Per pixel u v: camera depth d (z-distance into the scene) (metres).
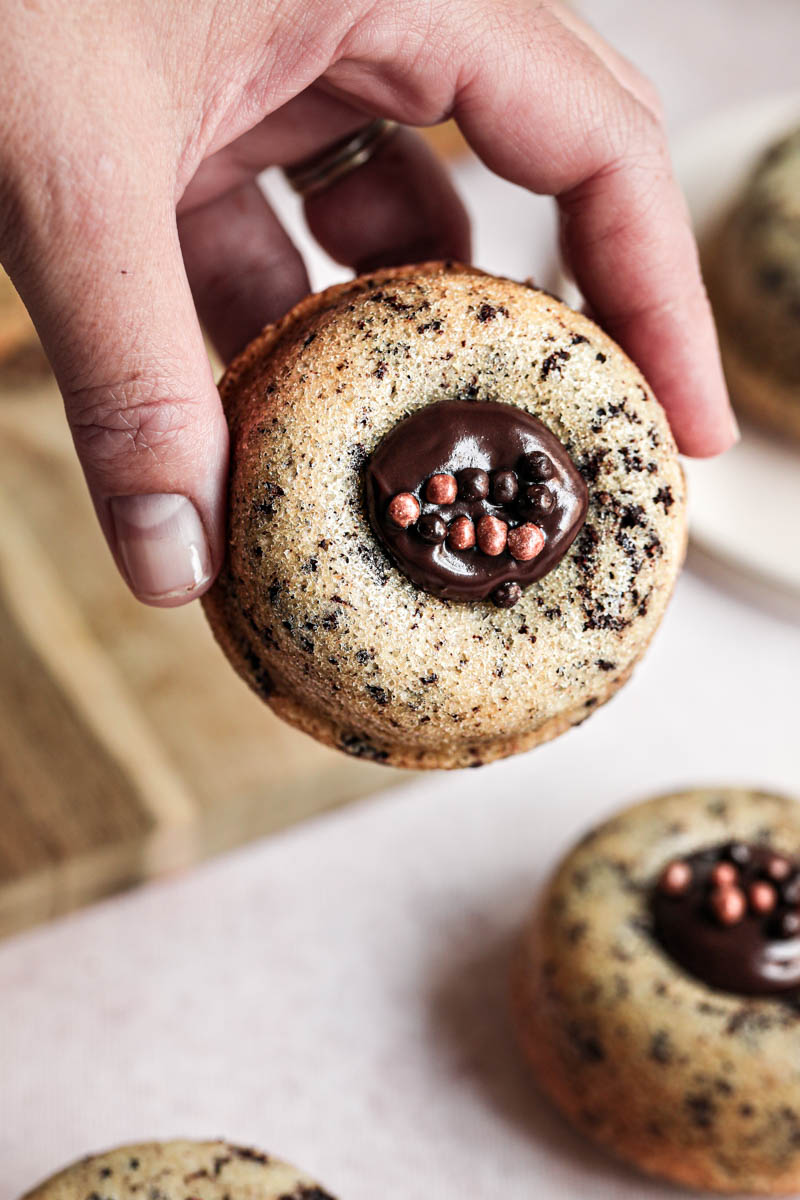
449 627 0.29
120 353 0.27
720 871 0.39
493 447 0.28
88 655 0.46
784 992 0.38
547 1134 0.40
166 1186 0.30
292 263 0.39
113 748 0.44
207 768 0.44
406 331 0.29
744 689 0.48
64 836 0.42
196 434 0.28
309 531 0.29
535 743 0.31
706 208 0.54
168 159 0.28
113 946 0.43
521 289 0.30
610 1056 0.38
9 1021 0.41
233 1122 0.40
